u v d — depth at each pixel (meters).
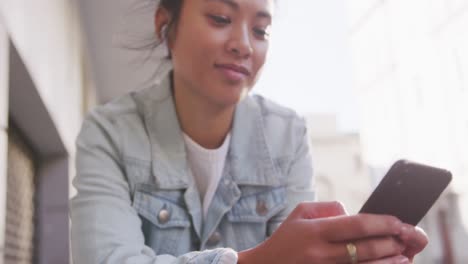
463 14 5.21
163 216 0.96
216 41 0.84
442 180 0.69
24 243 2.97
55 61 2.77
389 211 0.67
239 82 0.86
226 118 0.99
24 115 2.57
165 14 0.93
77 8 4.21
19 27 1.77
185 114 0.98
